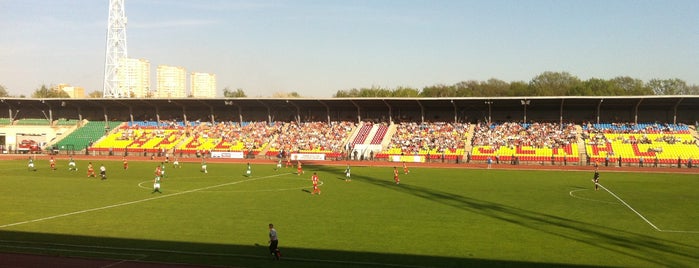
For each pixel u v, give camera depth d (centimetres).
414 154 9156
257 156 9669
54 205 4066
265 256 2528
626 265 2364
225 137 10506
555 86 16688
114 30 12488
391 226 3241
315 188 4834
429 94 17075
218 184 5544
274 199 4412
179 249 2667
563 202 4234
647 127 9219
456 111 10475
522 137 9312
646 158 8169
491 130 9738
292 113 11244
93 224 3316
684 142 8569
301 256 2528
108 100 10819
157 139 10619
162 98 10562
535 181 5869
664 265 2361
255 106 11244
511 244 2761
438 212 3744
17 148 11112
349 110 11031
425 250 2634
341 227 3212
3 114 11850
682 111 9525
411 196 4594
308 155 9269
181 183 5628
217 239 2889
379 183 5672
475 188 5188
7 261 2414
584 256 2516
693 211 3803
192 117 11606
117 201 4278
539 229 3147
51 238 2922
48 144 10775
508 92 16550
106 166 7844
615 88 15038
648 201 4297
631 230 3123
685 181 5894
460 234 3008
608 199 4412
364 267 2338
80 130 11288
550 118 10069
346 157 9406
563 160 8412
